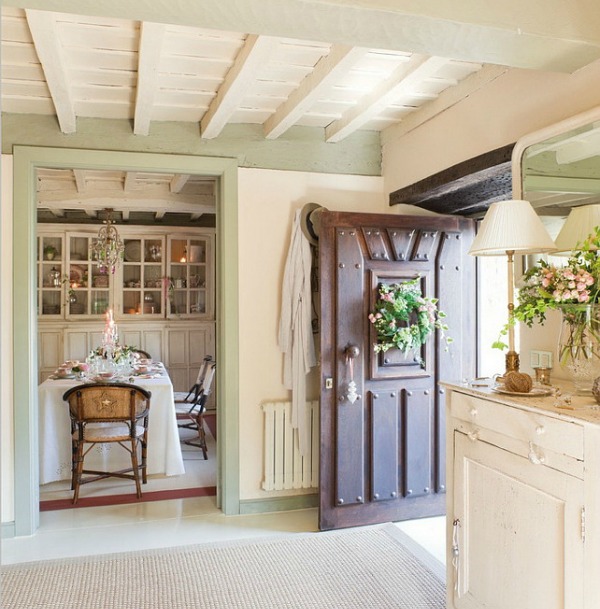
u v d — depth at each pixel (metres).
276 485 3.78
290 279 3.77
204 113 3.53
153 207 5.66
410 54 2.68
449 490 2.34
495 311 4.49
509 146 2.66
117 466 4.64
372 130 4.02
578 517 1.67
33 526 3.44
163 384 4.56
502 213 2.19
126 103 3.30
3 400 3.43
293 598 2.66
